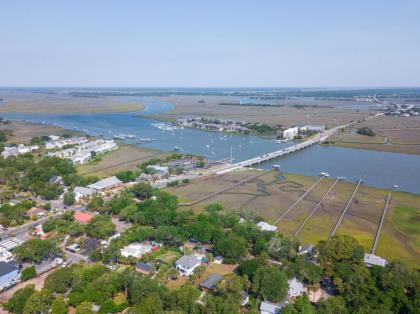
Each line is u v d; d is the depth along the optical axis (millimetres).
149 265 120625
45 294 98312
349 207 186875
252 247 138625
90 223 148000
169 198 183000
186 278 117625
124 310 99250
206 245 139625
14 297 99688
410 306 96812
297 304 95438
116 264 124375
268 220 166375
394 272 109062
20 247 123875
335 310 95938
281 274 106438
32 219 162375
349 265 114875
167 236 137875
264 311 98438
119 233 146375
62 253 130250
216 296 101688
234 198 197500
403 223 167125
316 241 145625
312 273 112000
